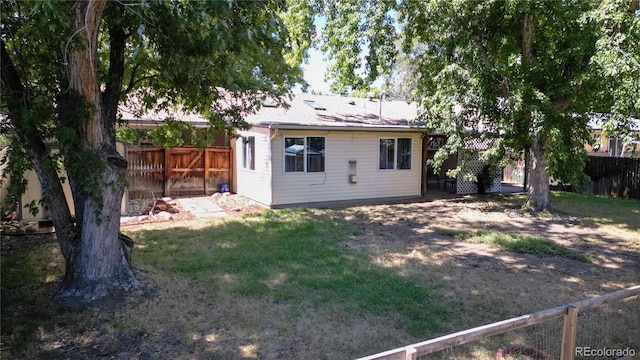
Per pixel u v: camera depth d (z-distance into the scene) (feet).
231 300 17.20
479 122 40.63
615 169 52.60
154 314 15.76
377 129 44.52
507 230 32.48
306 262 22.65
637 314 16.67
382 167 47.65
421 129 46.65
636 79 25.85
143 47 18.26
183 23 15.39
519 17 35.53
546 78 34.73
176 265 21.53
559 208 42.91
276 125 39.29
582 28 30.45
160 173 47.14
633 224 35.27
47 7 11.34
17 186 14.60
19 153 14.46
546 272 21.93
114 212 17.51
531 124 33.30
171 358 12.80
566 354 11.04
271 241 27.12
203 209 39.34
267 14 18.29
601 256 25.43
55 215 17.15
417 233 30.91
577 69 33.91
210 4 14.14
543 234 31.35
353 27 42.52
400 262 22.99
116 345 13.53
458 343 9.15
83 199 17.15
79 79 15.24
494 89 35.50
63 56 14.97
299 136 42.11
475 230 31.83
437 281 20.01
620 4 26.50
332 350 13.42
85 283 16.85
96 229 17.02
